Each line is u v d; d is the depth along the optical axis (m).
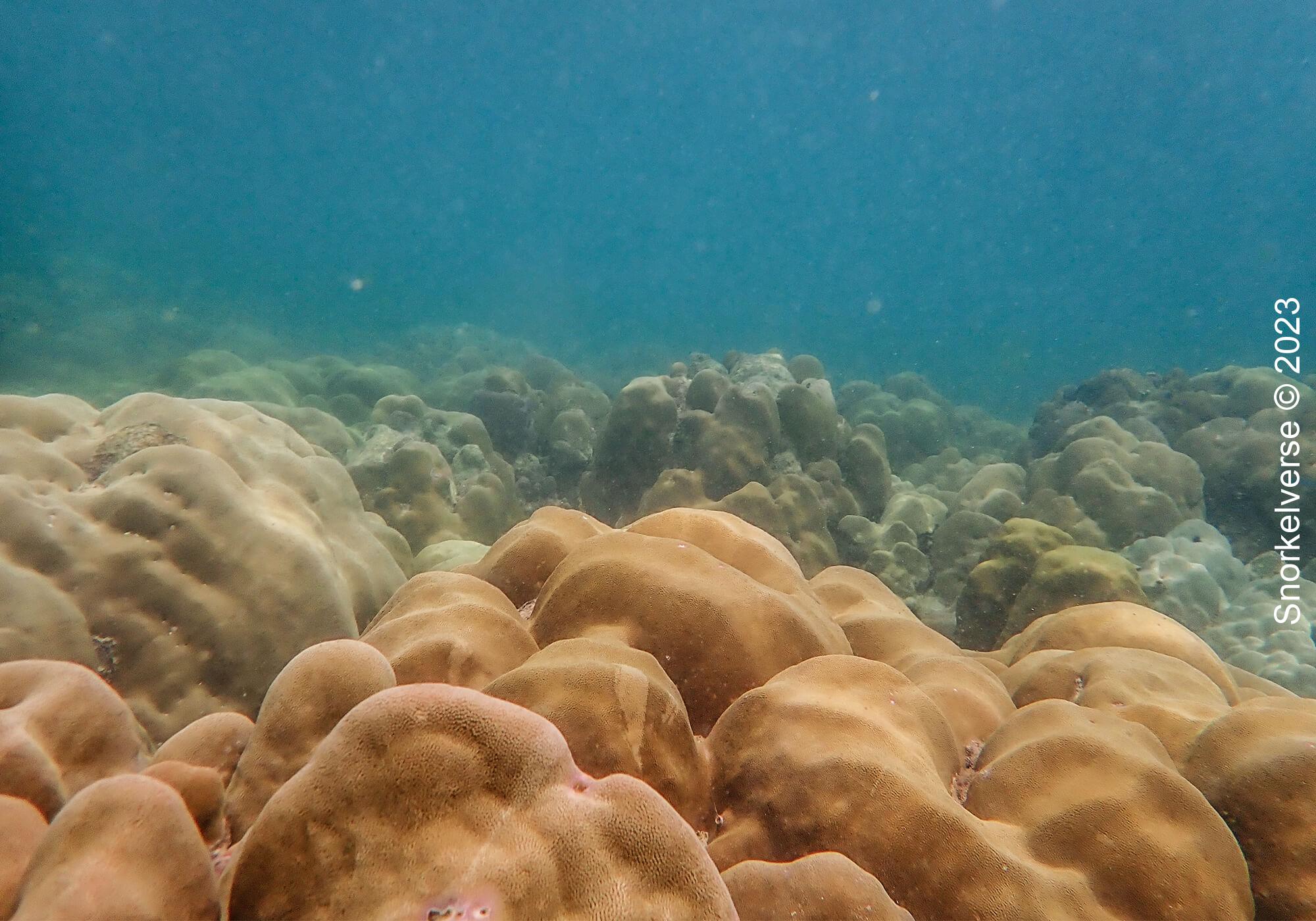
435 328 29.20
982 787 2.34
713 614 2.62
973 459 15.14
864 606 3.82
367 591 5.00
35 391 12.98
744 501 7.96
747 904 1.75
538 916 1.29
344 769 1.39
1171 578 7.06
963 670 3.14
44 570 3.48
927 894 1.89
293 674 1.96
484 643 2.51
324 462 5.41
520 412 11.15
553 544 3.30
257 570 3.91
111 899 1.30
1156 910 1.93
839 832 1.99
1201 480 8.82
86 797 1.41
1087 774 2.23
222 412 5.29
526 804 1.40
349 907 1.31
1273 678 6.01
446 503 8.34
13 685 2.03
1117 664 3.15
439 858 1.33
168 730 3.56
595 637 2.56
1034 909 1.84
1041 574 5.93
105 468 4.23
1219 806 2.34
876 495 9.31
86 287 24.52
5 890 1.47
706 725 2.57
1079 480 8.38
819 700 2.30
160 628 3.65
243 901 1.36
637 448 9.27
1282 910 2.13
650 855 1.35
